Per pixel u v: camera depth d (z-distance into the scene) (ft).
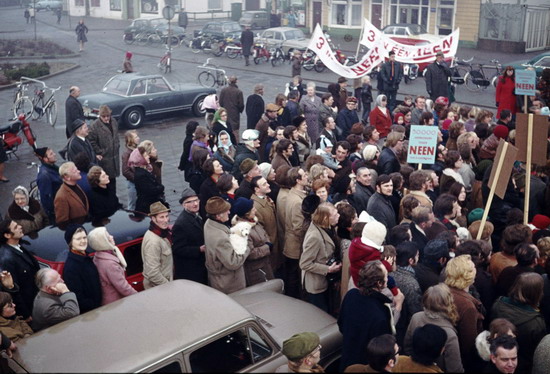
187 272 26.22
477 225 26.53
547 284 22.18
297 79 62.23
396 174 30.42
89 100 64.90
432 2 127.34
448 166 32.19
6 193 45.80
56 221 29.12
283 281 28.30
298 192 28.35
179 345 17.06
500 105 58.34
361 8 141.38
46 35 162.40
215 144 41.83
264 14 157.79
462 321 20.04
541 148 29.04
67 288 22.16
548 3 117.08
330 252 24.89
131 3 195.83
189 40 142.10
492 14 118.62
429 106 48.60
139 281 25.98
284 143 34.83
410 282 21.67
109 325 18.01
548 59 82.74
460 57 111.55
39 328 21.38
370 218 25.12
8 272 22.84
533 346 20.29
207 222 25.03
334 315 25.71
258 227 26.99
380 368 16.35
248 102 54.60
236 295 24.82
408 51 64.80
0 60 118.32
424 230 25.67
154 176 35.04
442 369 18.90
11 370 16.71
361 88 67.26
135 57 123.34
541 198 31.30
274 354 18.74
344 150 33.65
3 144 48.78
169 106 68.85
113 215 28.19
